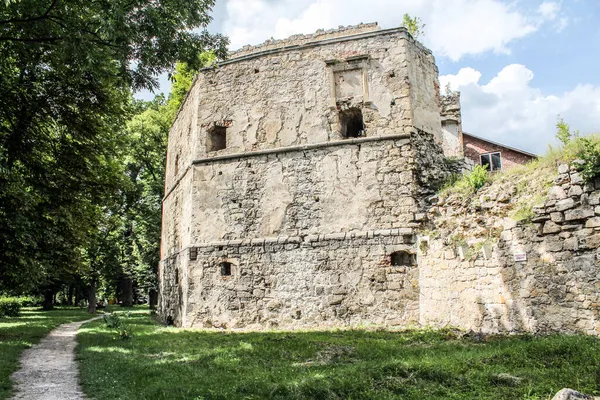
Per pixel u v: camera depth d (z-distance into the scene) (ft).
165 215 74.49
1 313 82.17
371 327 43.14
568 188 28.30
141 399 20.03
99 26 30.81
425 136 50.21
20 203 41.91
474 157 94.94
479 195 38.63
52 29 36.40
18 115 47.19
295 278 48.96
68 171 52.37
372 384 20.11
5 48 43.42
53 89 48.60
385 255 46.24
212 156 55.83
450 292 39.22
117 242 113.19
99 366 28.81
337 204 49.32
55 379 26.35
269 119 54.13
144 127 104.88
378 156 48.98
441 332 36.37
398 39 51.03
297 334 40.68
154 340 40.70
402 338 35.04
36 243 46.11
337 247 48.08
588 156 27.04
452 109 79.10
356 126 55.88
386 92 50.24
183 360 29.45
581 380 18.76
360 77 51.62
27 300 136.87
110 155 58.70
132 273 120.16
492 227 35.63
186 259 54.95
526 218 31.04
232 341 37.52
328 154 50.75
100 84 48.55
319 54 53.57
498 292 33.27
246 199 53.11
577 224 27.63
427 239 43.39
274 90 54.65
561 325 27.94
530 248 30.50
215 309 51.65
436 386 19.65
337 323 46.37
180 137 68.13
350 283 46.88
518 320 31.09
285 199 51.39
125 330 44.01
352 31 55.42
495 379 19.89
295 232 50.24
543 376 20.02
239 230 52.65
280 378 22.54
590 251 26.76
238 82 56.65
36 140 49.88
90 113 52.60
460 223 39.55
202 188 55.57
